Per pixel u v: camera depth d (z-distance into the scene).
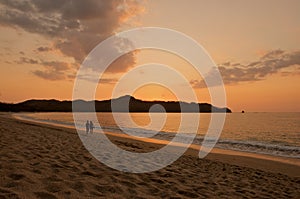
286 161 16.64
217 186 7.23
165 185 6.27
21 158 6.32
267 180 9.72
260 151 21.84
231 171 10.92
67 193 4.39
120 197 4.73
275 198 6.87
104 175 6.12
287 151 22.16
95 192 4.73
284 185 9.09
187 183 6.93
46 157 7.08
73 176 5.50
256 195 6.89
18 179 4.61
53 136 14.77
